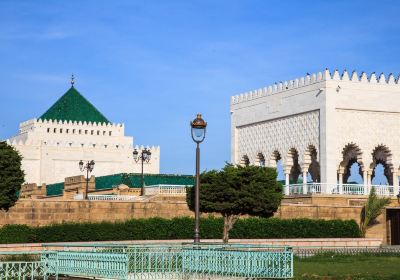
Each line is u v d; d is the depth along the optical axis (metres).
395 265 35.06
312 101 65.56
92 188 77.38
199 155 31.47
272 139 71.38
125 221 49.25
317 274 30.11
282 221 52.97
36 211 48.72
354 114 64.94
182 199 61.28
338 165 64.38
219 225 50.81
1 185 44.12
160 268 29.38
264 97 72.81
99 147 106.75
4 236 46.22
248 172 45.91
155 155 109.38
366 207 56.31
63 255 29.02
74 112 117.19
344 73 64.88
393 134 66.31
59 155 104.69
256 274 27.83
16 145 102.44
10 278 28.97
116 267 26.66
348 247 50.66
